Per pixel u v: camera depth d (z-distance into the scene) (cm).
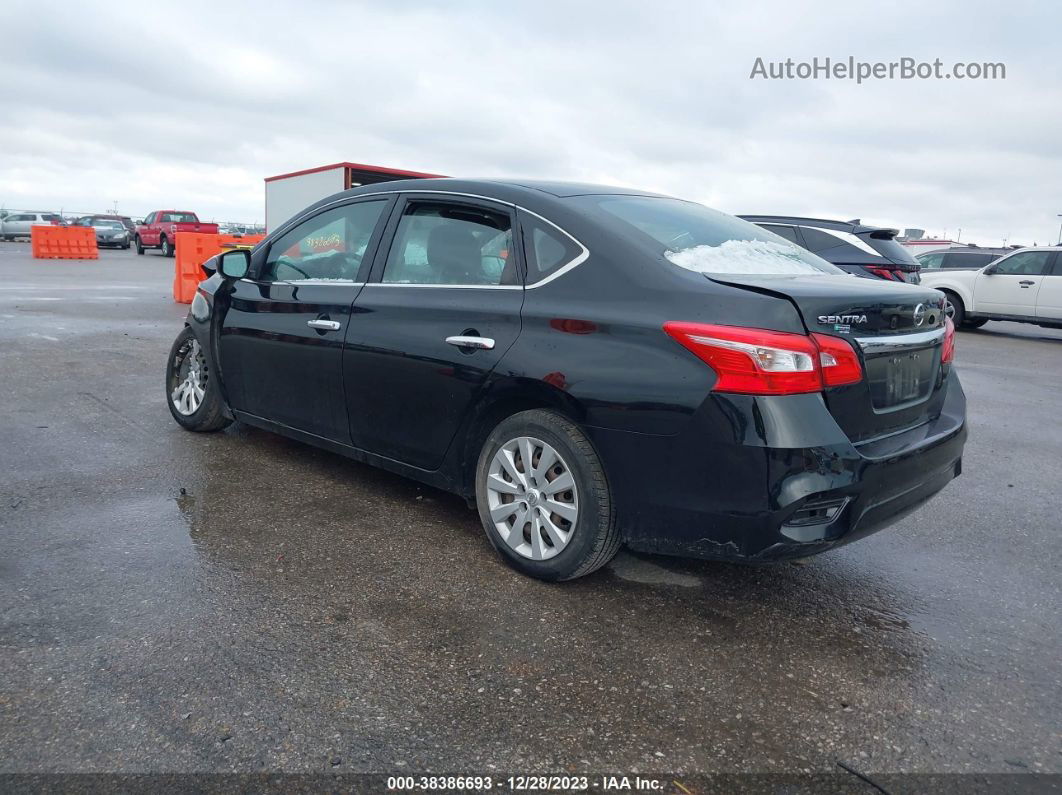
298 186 2109
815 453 270
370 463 403
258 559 343
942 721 251
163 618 289
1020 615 326
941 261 1891
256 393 458
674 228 346
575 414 306
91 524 370
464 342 339
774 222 1015
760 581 346
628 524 303
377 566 342
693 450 281
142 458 471
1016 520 440
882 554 385
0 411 563
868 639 301
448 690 254
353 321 390
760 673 274
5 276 1908
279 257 456
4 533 355
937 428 329
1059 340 1525
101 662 259
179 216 3450
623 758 227
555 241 330
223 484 434
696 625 305
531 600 317
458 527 389
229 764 216
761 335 271
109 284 1794
